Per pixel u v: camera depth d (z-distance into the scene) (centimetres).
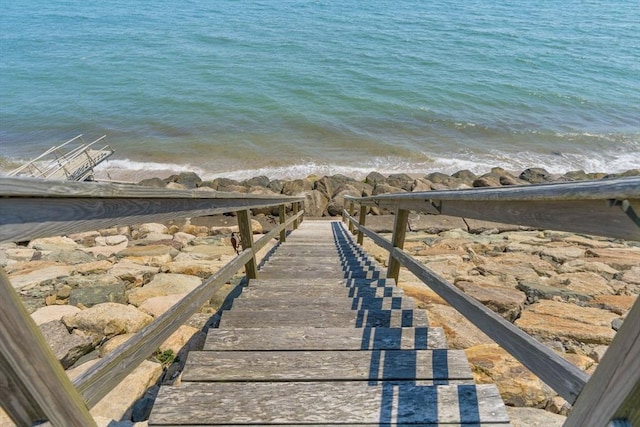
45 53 3341
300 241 651
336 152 1462
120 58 3164
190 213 170
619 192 71
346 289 288
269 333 195
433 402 144
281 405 144
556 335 290
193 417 139
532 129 1767
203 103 2038
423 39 4122
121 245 598
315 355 174
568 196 87
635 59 3550
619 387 72
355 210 1044
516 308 330
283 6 6425
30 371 76
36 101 2050
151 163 1332
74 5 6631
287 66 2927
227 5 6594
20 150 1455
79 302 344
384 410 141
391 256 309
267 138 1575
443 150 1506
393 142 1562
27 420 79
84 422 91
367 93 2272
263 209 935
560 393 94
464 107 2083
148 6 6506
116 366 110
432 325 287
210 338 191
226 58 3184
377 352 175
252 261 308
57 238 610
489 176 1162
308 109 1959
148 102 2053
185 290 376
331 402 145
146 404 201
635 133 1727
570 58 3516
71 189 86
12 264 453
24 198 76
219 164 1340
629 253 513
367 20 5184
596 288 394
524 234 687
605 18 6006
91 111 1902
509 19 5581
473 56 3453
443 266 463
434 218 805
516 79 2748
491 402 144
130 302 354
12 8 6194
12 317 72
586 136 1680
